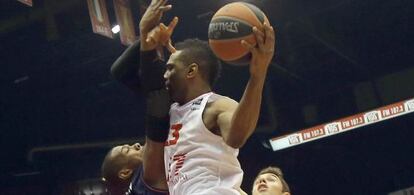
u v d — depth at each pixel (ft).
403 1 45.03
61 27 43.70
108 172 12.66
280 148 44.14
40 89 50.14
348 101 54.03
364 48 50.65
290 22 45.16
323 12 45.60
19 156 52.21
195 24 44.29
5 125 51.60
